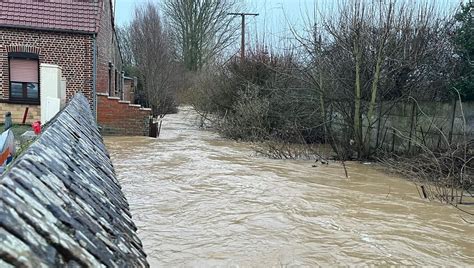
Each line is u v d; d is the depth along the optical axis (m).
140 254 1.87
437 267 4.52
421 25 10.93
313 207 6.62
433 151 9.36
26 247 0.96
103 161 3.12
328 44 11.91
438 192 7.64
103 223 1.65
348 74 11.73
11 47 14.93
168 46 34.84
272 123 15.26
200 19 37.19
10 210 1.00
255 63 17.42
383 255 4.79
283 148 11.96
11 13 15.01
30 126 14.72
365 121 12.34
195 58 37.62
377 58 10.92
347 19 11.31
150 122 15.93
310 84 12.48
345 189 7.98
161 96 25.83
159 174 8.74
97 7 16.08
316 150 12.48
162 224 5.64
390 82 11.25
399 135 10.70
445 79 10.26
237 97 17.27
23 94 15.20
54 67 10.90
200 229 5.49
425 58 10.79
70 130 2.96
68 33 15.33
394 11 10.84
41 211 1.15
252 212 6.23
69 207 1.40
